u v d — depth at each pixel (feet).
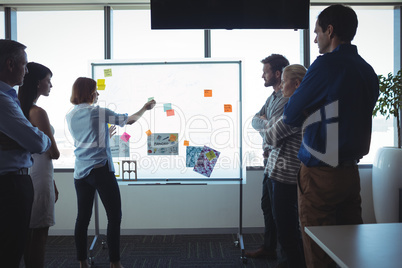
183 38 11.96
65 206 11.84
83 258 8.12
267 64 8.71
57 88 11.73
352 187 4.72
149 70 10.28
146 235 11.86
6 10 11.81
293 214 6.72
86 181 7.84
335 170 4.67
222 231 11.97
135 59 10.30
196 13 8.04
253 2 8.05
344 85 4.60
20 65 5.15
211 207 11.99
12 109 4.87
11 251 4.96
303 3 8.09
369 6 11.82
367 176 11.99
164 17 8.05
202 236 11.68
